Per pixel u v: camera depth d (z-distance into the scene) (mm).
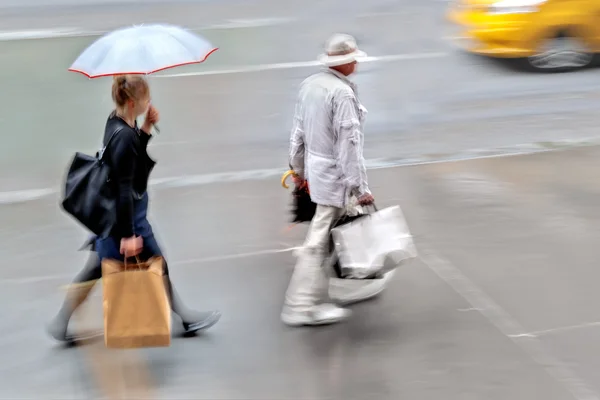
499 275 11352
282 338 9773
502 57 22609
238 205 14117
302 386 8859
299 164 9906
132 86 8219
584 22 22109
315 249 9680
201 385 8867
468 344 9641
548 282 11125
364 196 9234
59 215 13812
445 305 10539
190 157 16609
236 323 10117
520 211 13602
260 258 12070
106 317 8422
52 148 17297
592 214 13398
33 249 12477
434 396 8680
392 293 10844
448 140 17391
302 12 31172
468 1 24016
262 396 8688
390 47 25453
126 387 8828
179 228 13125
